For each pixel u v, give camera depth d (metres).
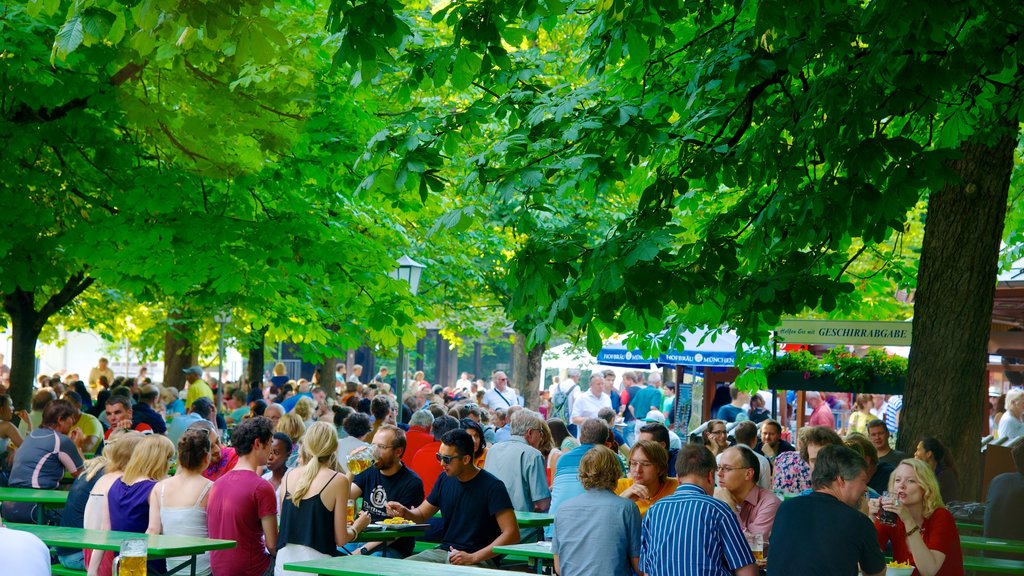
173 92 11.45
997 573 8.34
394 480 9.48
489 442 14.77
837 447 6.08
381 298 13.93
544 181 8.90
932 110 7.54
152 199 11.66
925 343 9.68
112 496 8.59
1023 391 15.10
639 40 7.65
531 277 8.32
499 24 7.72
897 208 7.27
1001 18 7.00
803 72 9.14
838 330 12.22
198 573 9.74
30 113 11.74
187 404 19.36
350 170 13.03
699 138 9.68
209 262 11.66
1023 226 14.64
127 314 26.27
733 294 8.39
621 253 7.77
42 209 11.81
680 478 6.44
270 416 14.47
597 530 6.77
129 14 6.82
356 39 6.99
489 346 46.44
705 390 19.39
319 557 8.02
